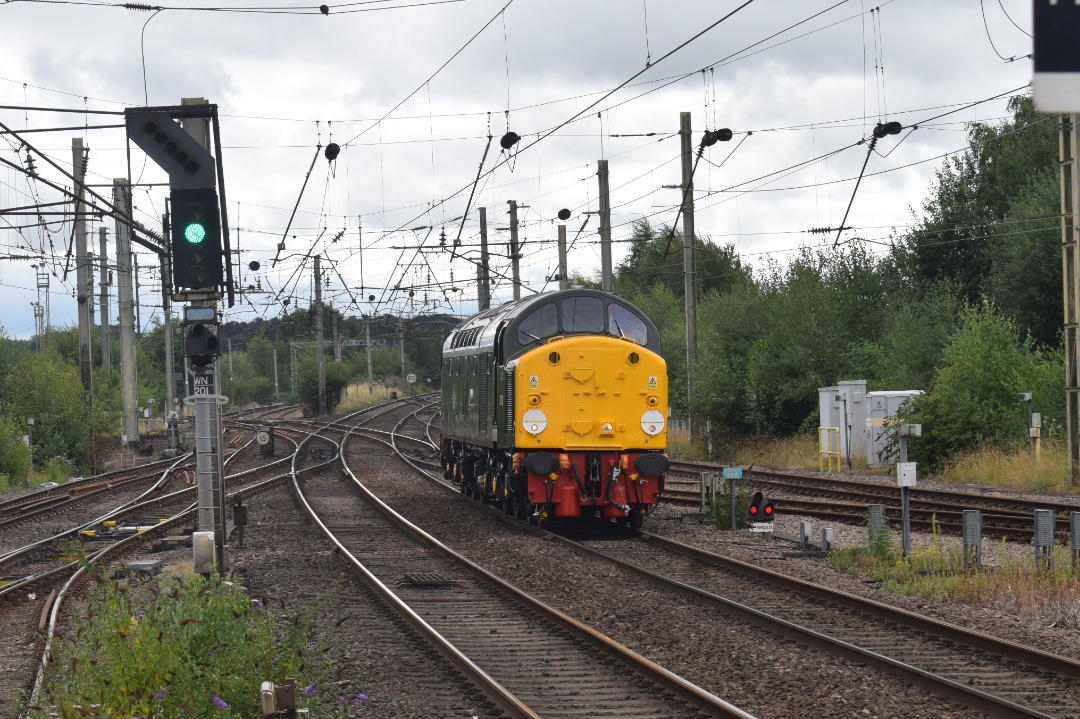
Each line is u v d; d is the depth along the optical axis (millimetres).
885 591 25422
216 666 15047
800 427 69875
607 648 19969
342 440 92375
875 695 16766
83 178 61656
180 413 143125
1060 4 7000
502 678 18422
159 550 36688
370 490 56875
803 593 25078
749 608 22359
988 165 89688
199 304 30234
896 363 68812
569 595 26156
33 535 42031
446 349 54969
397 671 18984
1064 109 6980
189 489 57031
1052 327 69750
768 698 16844
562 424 36969
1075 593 23797
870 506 30203
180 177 28438
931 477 53656
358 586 27969
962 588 24703
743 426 72188
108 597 16734
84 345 82438
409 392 180875
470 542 36281
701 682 17859
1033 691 16891
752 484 51469
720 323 77188
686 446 74750
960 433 54531
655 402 37562
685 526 38531
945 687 16609
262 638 15938
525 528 38844
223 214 30016
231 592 17688
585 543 34969
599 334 39219
